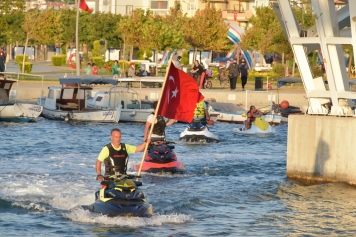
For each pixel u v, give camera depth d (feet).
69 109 389.80
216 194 167.84
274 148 270.46
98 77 393.09
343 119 177.88
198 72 478.59
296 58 183.52
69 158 225.97
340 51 187.01
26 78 515.50
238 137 311.27
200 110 298.97
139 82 444.96
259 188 176.55
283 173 202.28
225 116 396.57
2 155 231.09
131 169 200.44
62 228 128.26
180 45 610.65
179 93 162.50
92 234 124.36
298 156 185.06
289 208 153.99
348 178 178.29
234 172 203.21
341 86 181.06
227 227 134.51
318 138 181.37
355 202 160.25
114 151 141.59
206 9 652.89
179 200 157.28
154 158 196.65
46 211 142.10
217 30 647.97
